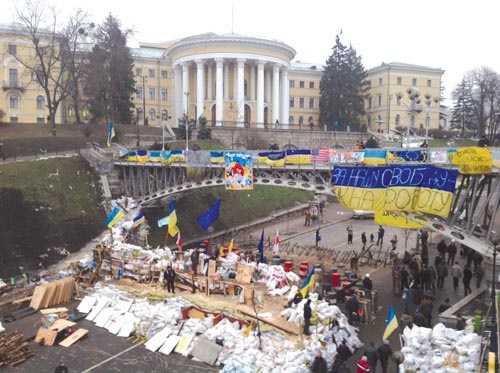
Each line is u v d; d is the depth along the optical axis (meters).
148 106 87.00
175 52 77.88
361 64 87.81
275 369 17.30
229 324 20.50
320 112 90.19
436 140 69.81
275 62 75.06
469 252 27.75
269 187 58.31
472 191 21.64
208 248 33.94
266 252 37.00
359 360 16.95
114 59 66.06
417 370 16.42
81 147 52.72
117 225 35.62
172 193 38.91
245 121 74.19
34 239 32.66
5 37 72.44
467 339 16.31
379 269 31.38
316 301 20.73
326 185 28.72
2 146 45.19
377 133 78.44
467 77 93.56
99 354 20.33
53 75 73.31
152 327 22.00
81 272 29.02
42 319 23.31
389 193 22.38
